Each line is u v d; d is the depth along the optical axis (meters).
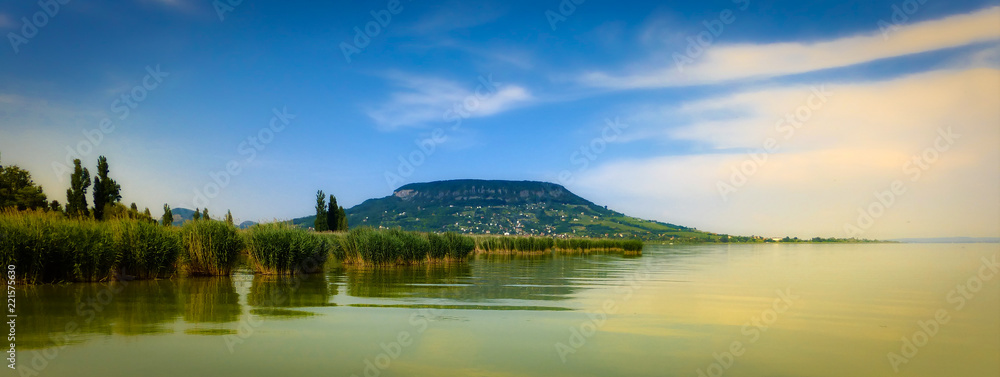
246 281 14.61
